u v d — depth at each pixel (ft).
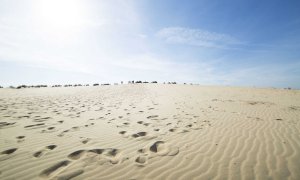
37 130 14.84
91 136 13.62
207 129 15.85
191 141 12.92
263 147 11.94
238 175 8.67
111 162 9.64
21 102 33.76
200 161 10.00
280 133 14.88
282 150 11.45
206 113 23.18
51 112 23.18
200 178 8.40
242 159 10.27
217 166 9.48
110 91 64.39
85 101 36.78
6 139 12.51
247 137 13.87
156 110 25.39
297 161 9.98
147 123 17.72
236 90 65.57
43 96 47.67
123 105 30.66
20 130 14.70
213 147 11.91
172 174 8.70
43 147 11.28
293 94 51.88
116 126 16.55
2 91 64.75
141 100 38.40
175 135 14.15
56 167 8.93
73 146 11.56
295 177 8.50
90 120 18.84
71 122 17.81
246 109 26.43
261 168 9.30
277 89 69.15
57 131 14.69
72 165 9.18
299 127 16.75
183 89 71.31
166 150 11.36
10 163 9.17
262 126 16.98
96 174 8.45
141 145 12.04
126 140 12.91
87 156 10.20
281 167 9.37
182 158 10.31
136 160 9.95
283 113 23.54
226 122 18.42
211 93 55.31
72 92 61.11
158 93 56.18
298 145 12.24
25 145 11.51
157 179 8.25
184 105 30.50
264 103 33.12
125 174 8.56
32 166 8.96
